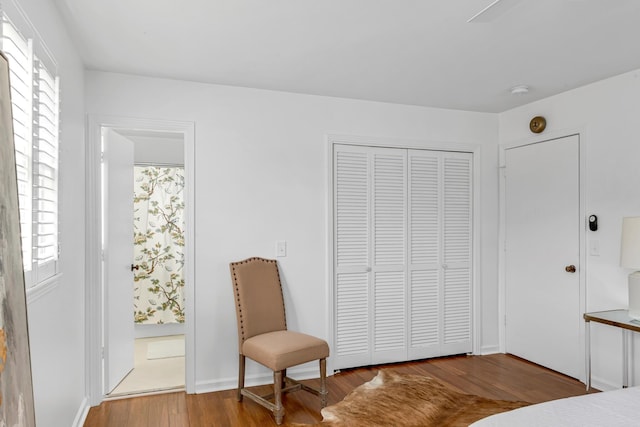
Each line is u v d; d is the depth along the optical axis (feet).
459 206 14.12
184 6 7.22
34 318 5.78
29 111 5.41
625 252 9.45
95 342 10.22
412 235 13.53
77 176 9.12
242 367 10.48
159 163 16.22
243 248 11.49
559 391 10.89
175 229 16.31
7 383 3.61
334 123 12.56
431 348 13.67
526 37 8.47
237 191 11.48
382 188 13.19
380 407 9.31
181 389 11.25
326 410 9.14
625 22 7.82
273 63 9.88
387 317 13.19
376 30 8.16
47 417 6.52
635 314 9.43
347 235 12.75
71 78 8.49
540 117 12.69
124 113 10.55
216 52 9.24
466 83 11.35
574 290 11.76
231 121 11.46
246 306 10.62
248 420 9.43
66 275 7.91
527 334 13.33
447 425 8.41
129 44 8.80
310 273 12.21
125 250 11.96
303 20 7.75
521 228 13.57
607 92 10.91
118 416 9.64
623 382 10.19
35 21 5.88
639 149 10.16
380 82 11.25
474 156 14.24
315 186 12.31
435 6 7.22
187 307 10.96
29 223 5.41
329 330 12.35
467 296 14.19
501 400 10.08
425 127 13.62
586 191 11.43
